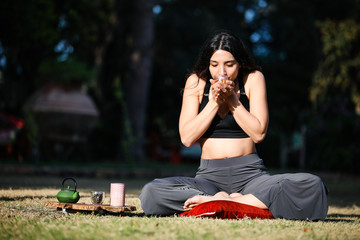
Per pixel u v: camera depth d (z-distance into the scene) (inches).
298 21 1027.9
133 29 682.2
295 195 134.9
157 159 891.4
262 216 133.6
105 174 410.0
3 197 174.2
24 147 526.6
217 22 955.3
